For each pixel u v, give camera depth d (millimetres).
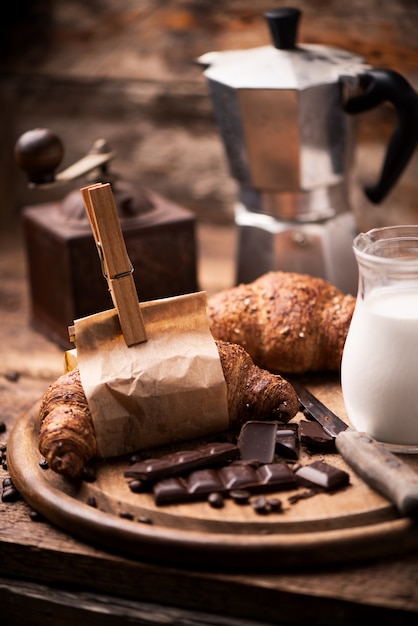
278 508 653
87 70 1088
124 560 646
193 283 873
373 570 633
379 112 1006
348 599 617
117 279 692
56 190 1136
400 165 832
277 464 679
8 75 1113
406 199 1021
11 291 974
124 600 650
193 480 668
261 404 715
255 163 840
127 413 690
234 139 845
